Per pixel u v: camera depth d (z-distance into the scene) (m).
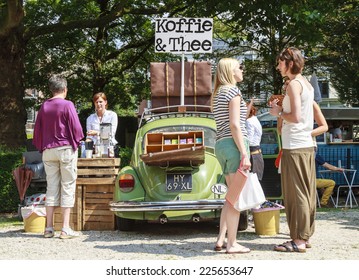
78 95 24.52
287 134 6.23
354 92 25.97
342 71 25.58
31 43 21.89
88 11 20.08
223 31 25.89
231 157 6.00
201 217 7.68
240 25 16.48
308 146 6.22
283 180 6.30
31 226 8.34
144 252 6.52
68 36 22.14
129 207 7.58
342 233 7.75
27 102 23.95
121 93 24.67
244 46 26.67
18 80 14.47
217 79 6.25
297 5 14.31
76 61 23.25
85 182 8.54
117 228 8.57
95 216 8.58
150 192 7.81
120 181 7.96
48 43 22.03
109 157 8.68
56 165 7.77
